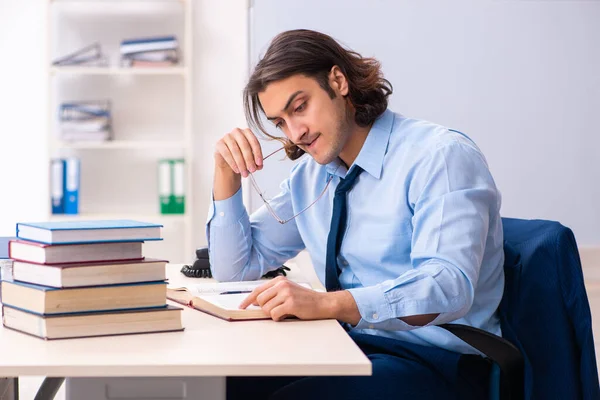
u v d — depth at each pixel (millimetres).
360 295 1665
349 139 2053
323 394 1723
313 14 5629
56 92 5633
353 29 5645
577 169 5828
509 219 2156
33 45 5648
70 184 5375
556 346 1905
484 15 5684
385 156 2004
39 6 5641
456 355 1854
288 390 1732
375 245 2006
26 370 1256
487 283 1967
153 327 1499
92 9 5605
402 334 1993
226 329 1536
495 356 1743
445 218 1803
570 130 5805
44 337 1426
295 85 1921
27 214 5715
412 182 1925
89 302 1454
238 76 5707
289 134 1979
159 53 5359
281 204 2328
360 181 2041
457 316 1739
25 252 1508
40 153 5695
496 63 5719
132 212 5688
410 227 1968
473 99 5730
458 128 5738
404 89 5695
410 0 5641
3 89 5645
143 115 5672
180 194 5430
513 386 1738
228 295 1798
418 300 1678
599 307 5164
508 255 2010
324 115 1942
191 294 1812
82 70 5277
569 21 5723
